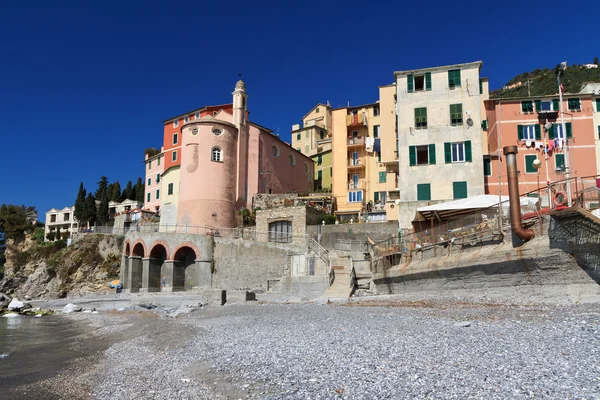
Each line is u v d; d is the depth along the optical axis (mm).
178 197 63438
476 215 27281
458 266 26859
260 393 11508
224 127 62438
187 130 62469
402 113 45844
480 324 17875
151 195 87250
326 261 40312
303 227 50781
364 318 22109
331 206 62438
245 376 13234
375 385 11008
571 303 20422
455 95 45094
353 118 66938
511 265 23469
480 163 43219
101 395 12828
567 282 20891
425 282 30312
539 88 117750
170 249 54656
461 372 11367
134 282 57188
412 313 23000
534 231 22688
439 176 43812
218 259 52250
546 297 21750
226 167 61688
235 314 29703
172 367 15570
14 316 43750
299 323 22312
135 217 73875
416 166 44531
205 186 60094
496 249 24500
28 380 15312
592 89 59750
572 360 11625
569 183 20734
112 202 105562
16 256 83062
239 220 61312
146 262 55938
